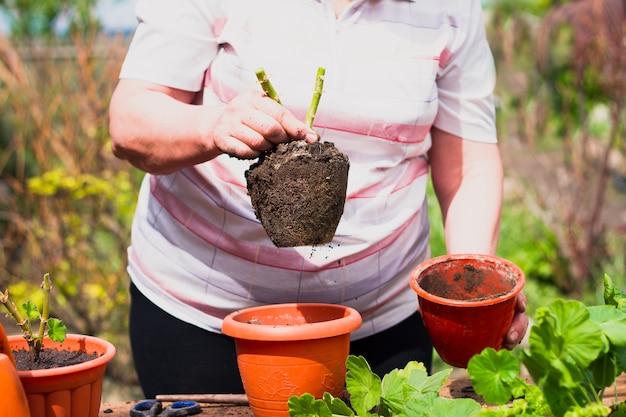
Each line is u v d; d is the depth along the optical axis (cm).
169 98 152
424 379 127
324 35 158
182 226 167
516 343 145
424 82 165
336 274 166
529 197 448
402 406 124
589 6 498
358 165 164
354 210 164
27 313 132
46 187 377
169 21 156
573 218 414
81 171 414
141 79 156
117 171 415
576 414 103
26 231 412
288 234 133
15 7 450
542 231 433
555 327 104
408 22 164
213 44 160
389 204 169
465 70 174
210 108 144
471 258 146
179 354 172
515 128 535
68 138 420
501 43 557
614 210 463
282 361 134
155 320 173
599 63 450
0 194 439
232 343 172
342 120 159
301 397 122
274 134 130
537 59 528
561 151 498
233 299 167
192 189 164
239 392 175
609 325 110
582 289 405
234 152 133
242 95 136
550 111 523
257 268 164
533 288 409
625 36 439
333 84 157
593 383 114
